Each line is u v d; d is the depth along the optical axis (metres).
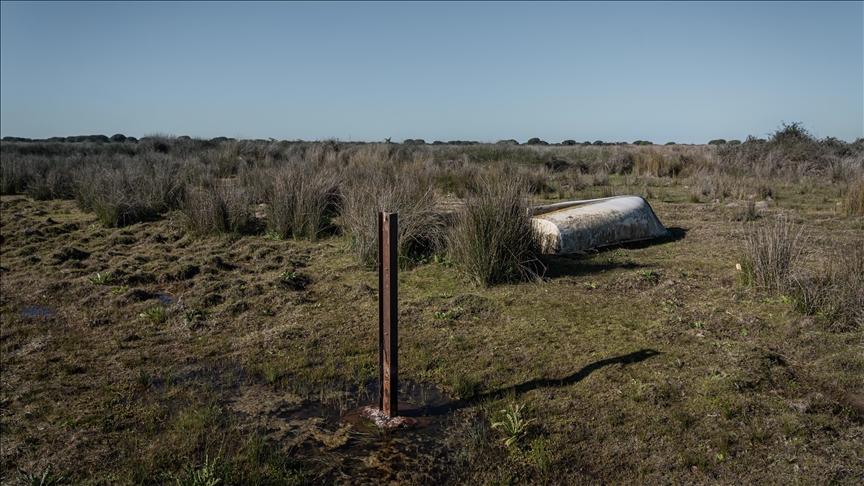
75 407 3.80
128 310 5.66
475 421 3.62
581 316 5.27
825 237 8.09
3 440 3.40
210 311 5.66
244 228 9.34
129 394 4.00
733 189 12.78
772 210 10.56
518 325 5.09
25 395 3.96
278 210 9.05
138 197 10.43
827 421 3.44
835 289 4.99
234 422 3.62
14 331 5.15
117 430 3.54
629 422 3.51
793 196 12.25
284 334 5.02
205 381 4.21
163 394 4.00
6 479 3.04
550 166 18.39
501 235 6.29
